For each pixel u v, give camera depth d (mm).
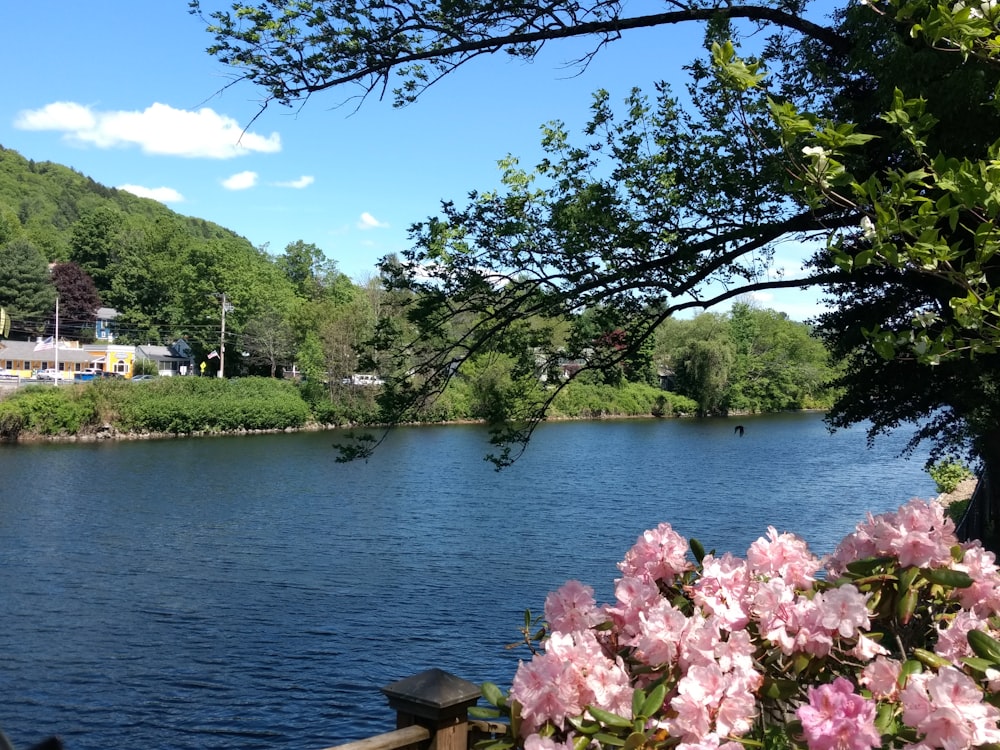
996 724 2305
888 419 12969
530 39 8297
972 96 6086
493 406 9492
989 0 3879
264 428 60906
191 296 86312
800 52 9320
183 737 12648
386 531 27875
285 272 117875
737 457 49906
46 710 13586
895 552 2754
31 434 51875
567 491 36781
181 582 21250
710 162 8422
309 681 14820
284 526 28562
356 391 63750
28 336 96562
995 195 3639
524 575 22109
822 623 2438
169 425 56812
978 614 2797
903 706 2225
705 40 7996
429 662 15641
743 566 2814
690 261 8562
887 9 6133
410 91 8109
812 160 4020
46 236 121375
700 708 2213
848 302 11992
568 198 8633
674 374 87188
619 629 2775
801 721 2146
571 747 2271
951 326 4164
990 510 13180
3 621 18031
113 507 31594
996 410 10641
